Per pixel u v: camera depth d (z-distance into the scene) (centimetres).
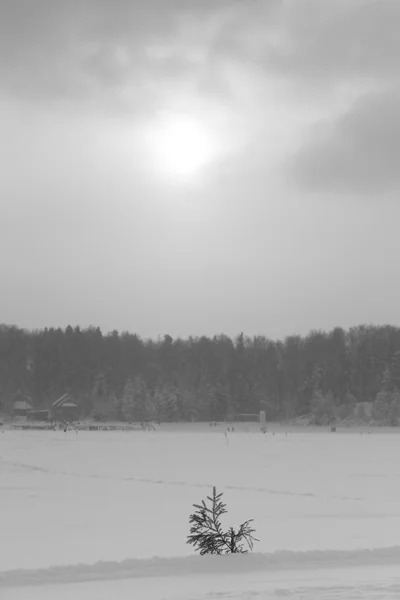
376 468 6350
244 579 1789
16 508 3591
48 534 2784
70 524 3044
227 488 4581
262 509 3541
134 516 3309
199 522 2156
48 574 1817
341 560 2009
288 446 10562
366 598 1600
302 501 3878
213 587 1702
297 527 2920
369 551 2083
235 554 2009
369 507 3628
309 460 7431
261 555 1995
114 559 2264
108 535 2758
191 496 4128
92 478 5297
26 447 9981
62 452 8769
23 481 5041
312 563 1970
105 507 3631
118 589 1684
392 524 3023
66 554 2364
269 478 5334
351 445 10925
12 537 2714
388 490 4462
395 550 2105
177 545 2525
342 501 3866
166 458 7700
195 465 6694
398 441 12500
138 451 9094
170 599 1591
